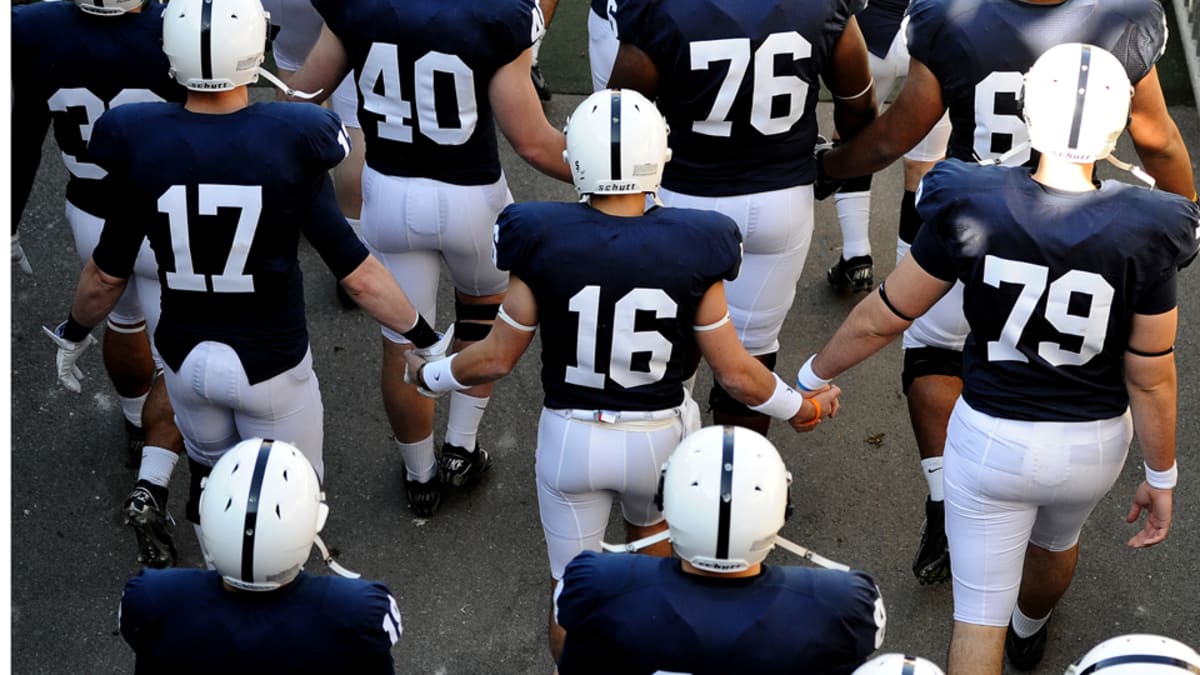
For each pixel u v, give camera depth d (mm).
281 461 2910
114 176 3740
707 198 4270
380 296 3904
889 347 5387
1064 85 3230
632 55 4129
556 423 3734
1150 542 3625
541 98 6621
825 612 2797
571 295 3514
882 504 4758
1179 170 4188
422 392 3996
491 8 4039
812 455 4938
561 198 6160
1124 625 4301
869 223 6004
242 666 2869
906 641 4277
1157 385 3375
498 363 3727
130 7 4062
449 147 4266
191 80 3637
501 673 4203
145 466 4324
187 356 3912
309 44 5469
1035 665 4168
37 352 5395
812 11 4043
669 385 3672
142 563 4570
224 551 2824
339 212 3832
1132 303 3275
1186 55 6715
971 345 3518
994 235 3289
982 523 3549
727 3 4004
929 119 4148
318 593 2912
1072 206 3256
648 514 3896
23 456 4965
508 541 4652
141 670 2922
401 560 4578
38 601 4438
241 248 3736
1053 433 3416
